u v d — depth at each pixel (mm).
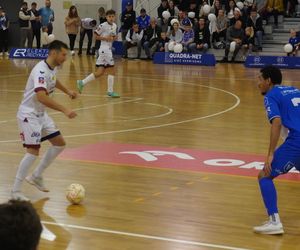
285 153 5734
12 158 9023
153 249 5281
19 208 1901
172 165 8680
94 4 32781
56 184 7602
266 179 5914
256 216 6371
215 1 27828
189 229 5887
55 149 7125
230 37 26938
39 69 6715
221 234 5758
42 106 6848
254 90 17766
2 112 13336
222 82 19672
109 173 8180
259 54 27141
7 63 25922
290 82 19453
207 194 7195
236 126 12078
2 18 30344
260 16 27391
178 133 11250
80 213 6402
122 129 11586
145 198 6992
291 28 28438
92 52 30359
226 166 8672
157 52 26672
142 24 28344
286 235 5816
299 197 7184
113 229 5863
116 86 18484
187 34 26938
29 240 1854
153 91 17359
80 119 12672
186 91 17406
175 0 28656
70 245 5391
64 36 33875
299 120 5852
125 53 28719
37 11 30562
